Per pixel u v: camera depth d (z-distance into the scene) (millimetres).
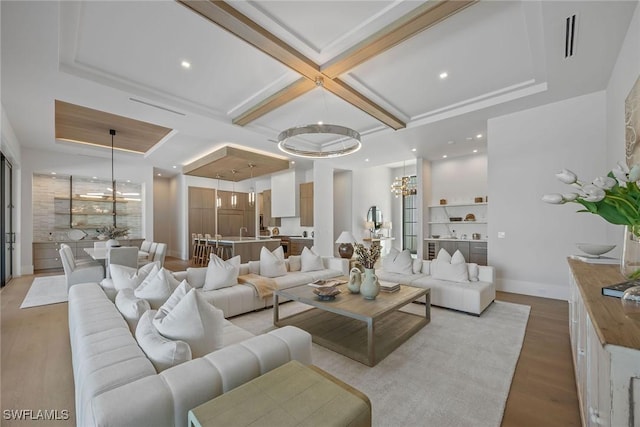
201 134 5520
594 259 2541
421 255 7609
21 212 6445
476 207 7406
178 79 3699
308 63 3156
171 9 2504
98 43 2959
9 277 5816
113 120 5238
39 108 4203
